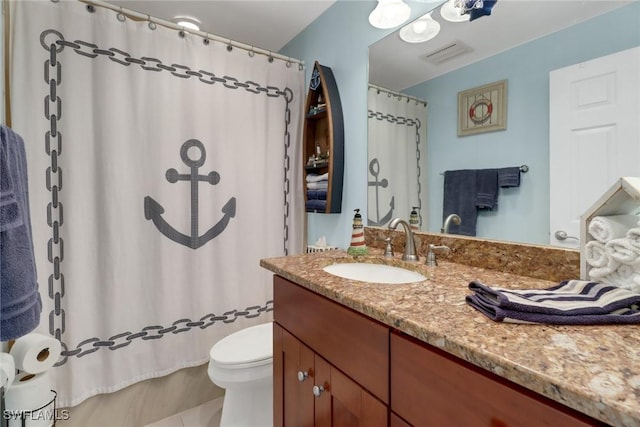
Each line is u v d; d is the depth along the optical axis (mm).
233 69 1744
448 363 564
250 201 1812
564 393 410
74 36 1338
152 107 1514
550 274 914
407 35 1382
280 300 1119
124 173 1448
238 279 1780
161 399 1605
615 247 713
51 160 1303
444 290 835
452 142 1217
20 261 967
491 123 1093
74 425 1392
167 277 1563
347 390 799
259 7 1813
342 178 1745
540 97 963
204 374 1727
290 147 1975
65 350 1338
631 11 791
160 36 1531
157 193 1530
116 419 1489
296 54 2135
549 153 942
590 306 627
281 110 1927
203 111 1649
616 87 812
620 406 365
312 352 944
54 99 1304
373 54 1550
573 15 891
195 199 1631
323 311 895
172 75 1562
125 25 1447
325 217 1905
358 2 1633
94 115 1393
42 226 1286
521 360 470
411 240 1230
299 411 1007
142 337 1518
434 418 587
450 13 1212
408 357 639
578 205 882
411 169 1377
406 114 1396
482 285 729
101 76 1394
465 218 1172
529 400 457
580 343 525
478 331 574
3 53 1254
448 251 1197
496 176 1078
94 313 1408
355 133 1668
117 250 1434
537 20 968
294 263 1190
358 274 1302
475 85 1138
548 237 943
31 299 1001
